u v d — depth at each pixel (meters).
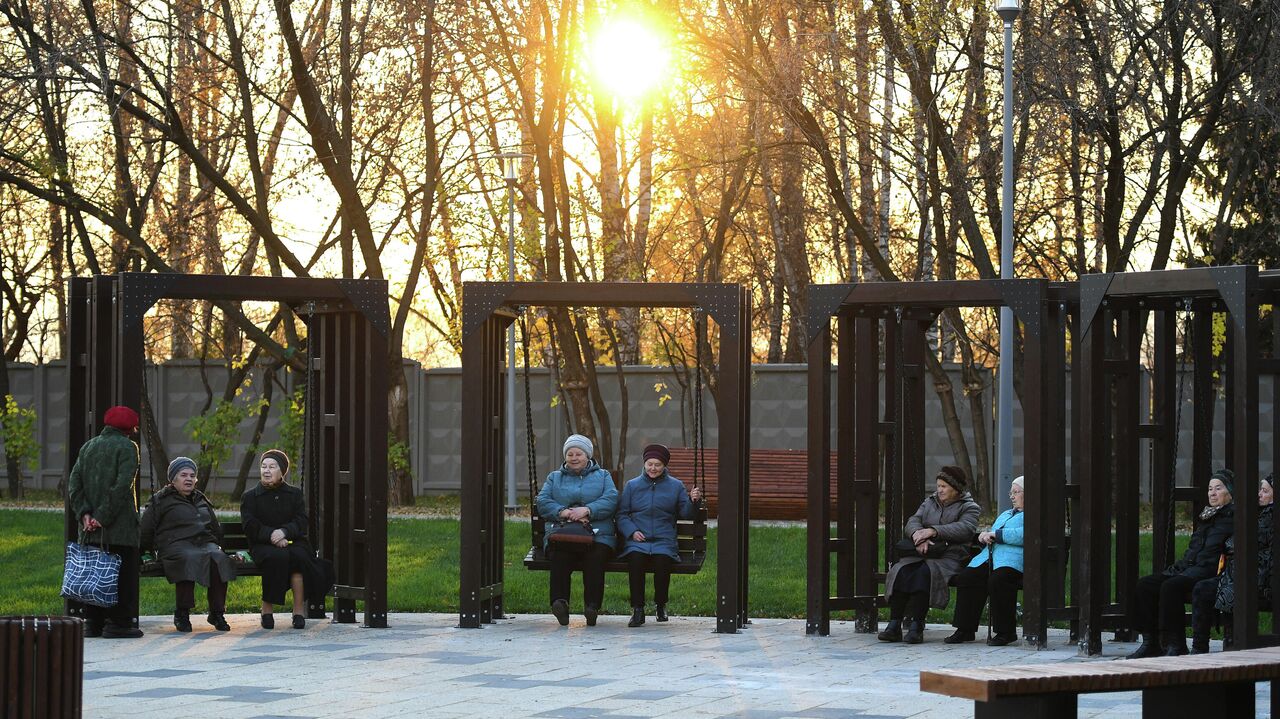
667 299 12.78
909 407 12.75
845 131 26.53
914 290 12.12
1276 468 10.78
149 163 29.61
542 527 13.33
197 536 12.64
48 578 16.52
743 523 12.98
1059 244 25.22
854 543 12.96
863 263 30.98
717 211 31.16
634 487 13.38
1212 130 22.78
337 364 13.05
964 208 23.91
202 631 12.51
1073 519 12.26
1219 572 10.77
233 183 30.41
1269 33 21.83
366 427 12.83
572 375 28.55
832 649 11.59
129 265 29.22
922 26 22.58
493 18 26.53
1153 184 23.33
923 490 12.79
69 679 6.54
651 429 30.95
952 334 30.88
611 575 17.09
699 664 10.65
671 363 30.00
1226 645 10.84
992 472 29.03
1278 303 11.05
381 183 28.09
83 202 25.45
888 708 8.60
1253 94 22.03
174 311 31.70
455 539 20.48
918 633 11.98
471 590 12.84
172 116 24.66
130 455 11.98
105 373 12.52
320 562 12.89
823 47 24.28
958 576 12.12
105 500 11.83
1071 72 22.09
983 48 23.47
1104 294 11.28
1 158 26.61
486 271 28.02
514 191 28.53
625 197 33.12
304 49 26.36
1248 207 26.67
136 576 12.12
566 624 12.97
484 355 13.02
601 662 10.73
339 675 9.99
